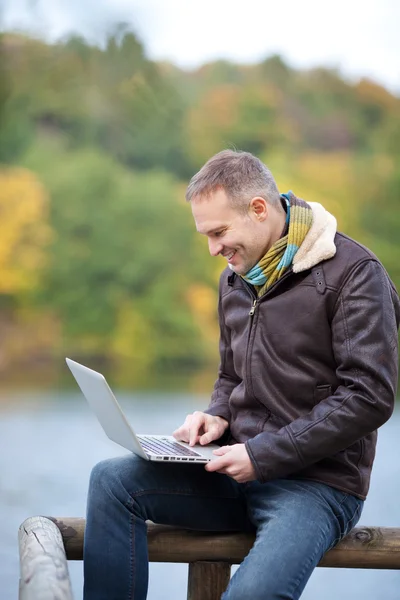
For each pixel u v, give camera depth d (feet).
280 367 7.47
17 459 49.42
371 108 116.78
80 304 108.06
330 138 115.03
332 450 7.03
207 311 109.29
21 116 111.75
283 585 6.53
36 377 106.01
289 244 7.41
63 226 109.19
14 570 23.76
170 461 6.97
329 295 7.32
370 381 7.04
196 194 7.57
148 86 114.73
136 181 112.47
